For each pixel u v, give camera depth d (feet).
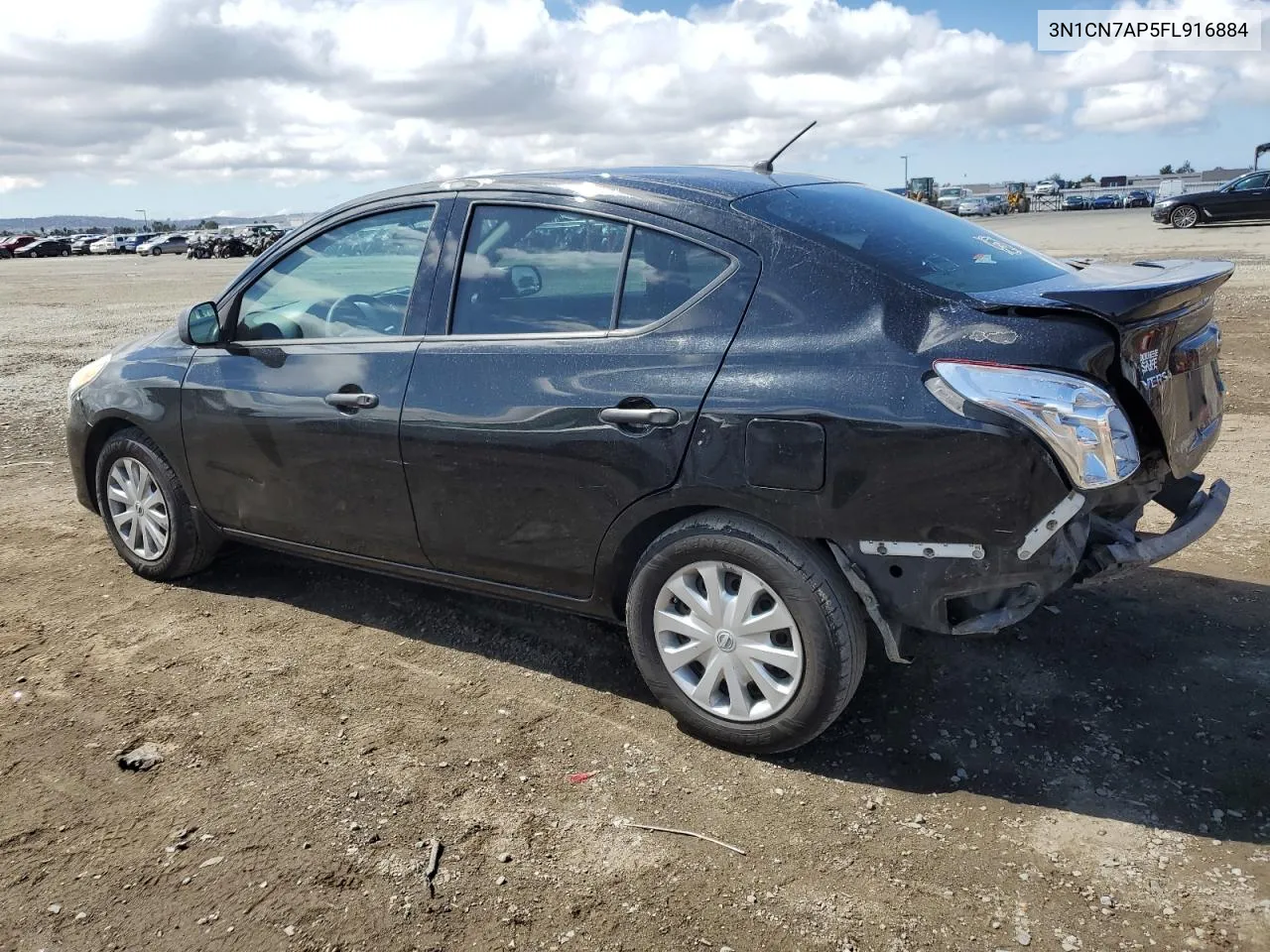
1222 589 13.80
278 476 13.15
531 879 8.54
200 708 11.44
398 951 7.75
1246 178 87.20
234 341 13.76
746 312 9.78
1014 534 8.65
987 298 9.19
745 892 8.34
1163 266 11.10
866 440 8.91
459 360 11.37
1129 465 8.57
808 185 11.53
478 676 12.17
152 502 14.96
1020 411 8.41
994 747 10.35
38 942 7.87
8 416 27.91
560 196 11.18
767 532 9.66
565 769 10.17
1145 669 11.76
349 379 12.22
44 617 14.03
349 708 11.42
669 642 10.59
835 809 9.42
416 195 12.40
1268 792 9.42
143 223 473.26
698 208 10.37
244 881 8.53
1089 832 8.96
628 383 10.14
